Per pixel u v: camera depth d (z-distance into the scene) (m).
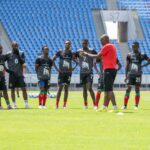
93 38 95.38
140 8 100.88
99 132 22.00
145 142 19.06
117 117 29.34
